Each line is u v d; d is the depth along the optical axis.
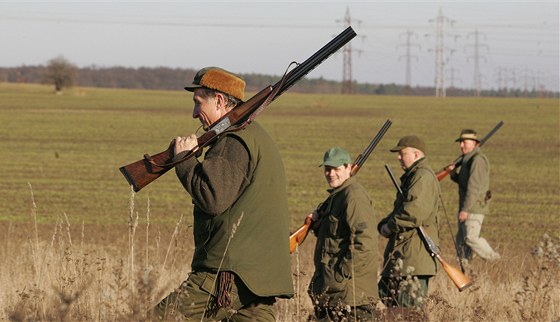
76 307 8.05
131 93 161.50
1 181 32.72
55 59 149.50
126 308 8.01
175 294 6.56
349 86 185.75
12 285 10.24
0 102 107.50
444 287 11.57
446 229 22.42
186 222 22.52
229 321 6.70
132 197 8.40
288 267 6.66
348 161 9.44
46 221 22.72
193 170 6.50
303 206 27.14
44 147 49.19
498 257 15.46
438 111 100.06
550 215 25.94
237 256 6.48
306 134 61.84
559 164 43.56
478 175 15.60
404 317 9.18
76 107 99.19
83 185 31.81
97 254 12.67
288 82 6.68
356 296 9.15
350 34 6.61
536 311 9.39
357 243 9.18
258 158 6.58
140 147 50.44
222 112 6.80
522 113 96.19
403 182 11.16
